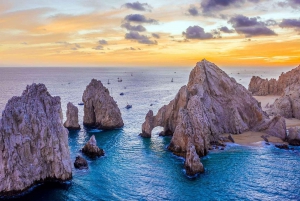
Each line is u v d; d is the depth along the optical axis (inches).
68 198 2186.3
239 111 3983.8
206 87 3983.8
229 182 2448.3
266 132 3774.6
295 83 5128.0
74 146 3452.3
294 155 3068.4
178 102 3875.5
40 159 2409.0
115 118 4347.9
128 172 2674.7
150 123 3897.6
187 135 3125.0
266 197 2190.0
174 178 2544.3
